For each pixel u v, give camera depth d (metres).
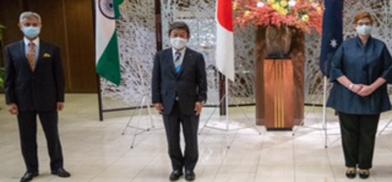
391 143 4.90
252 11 5.31
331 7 4.32
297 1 5.21
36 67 3.71
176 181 3.83
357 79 3.52
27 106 3.73
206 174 4.00
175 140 3.78
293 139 5.18
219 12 4.75
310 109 6.80
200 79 3.69
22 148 3.91
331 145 4.87
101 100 6.59
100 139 5.47
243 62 6.82
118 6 5.26
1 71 7.21
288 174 3.94
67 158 4.65
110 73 5.23
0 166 4.46
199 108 3.69
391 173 3.88
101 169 4.25
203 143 5.09
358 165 3.80
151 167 4.28
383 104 3.58
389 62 3.49
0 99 8.97
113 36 5.19
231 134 5.48
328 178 3.80
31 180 3.93
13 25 9.46
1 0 9.38
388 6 6.18
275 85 5.47
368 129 3.63
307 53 6.60
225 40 4.77
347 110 3.59
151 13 6.58
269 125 5.56
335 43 4.34
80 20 9.23
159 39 6.45
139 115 6.87
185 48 3.67
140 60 6.67
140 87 6.77
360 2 6.18
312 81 6.71
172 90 3.64
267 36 5.43
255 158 4.46
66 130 6.02
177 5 6.46
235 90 6.91
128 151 4.88
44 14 9.31
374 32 6.22
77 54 9.38
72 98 8.90
